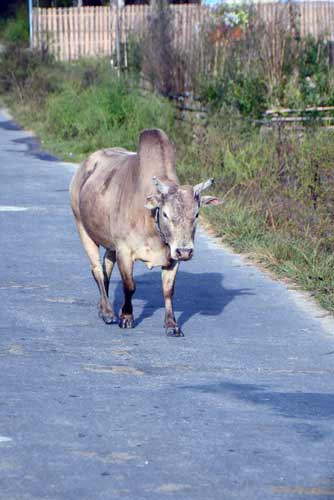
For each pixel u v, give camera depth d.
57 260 24.20
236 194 30.20
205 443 12.45
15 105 57.84
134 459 11.86
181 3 66.62
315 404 14.19
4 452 11.96
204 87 38.69
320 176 27.73
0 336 17.70
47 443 12.29
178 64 42.28
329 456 12.12
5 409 13.56
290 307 20.48
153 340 17.77
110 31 71.75
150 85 46.16
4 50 64.25
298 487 11.17
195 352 17.06
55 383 14.95
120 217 17.86
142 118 43.12
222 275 23.19
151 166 17.44
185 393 14.58
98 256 19.77
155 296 21.17
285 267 23.53
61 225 28.50
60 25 76.44
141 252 17.72
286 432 12.92
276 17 39.19
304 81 37.25
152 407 13.84
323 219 26.20
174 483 11.19
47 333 18.03
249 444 12.45
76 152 43.03
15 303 20.11
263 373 15.91
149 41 45.50
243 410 13.82
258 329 18.77
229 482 11.26
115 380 15.20
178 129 39.34
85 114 45.94
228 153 31.88
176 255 16.14
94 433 12.70
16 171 38.38
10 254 24.64
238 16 41.62
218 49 39.50
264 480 11.34
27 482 11.10
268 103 36.72
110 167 18.95
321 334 18.55
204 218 28.89
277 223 27.31
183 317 19.50
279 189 29.00
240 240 26.42
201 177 31.83
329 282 22.09
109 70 55.72
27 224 28.48
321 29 49.84
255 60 37.91
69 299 20.67
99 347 17.20
